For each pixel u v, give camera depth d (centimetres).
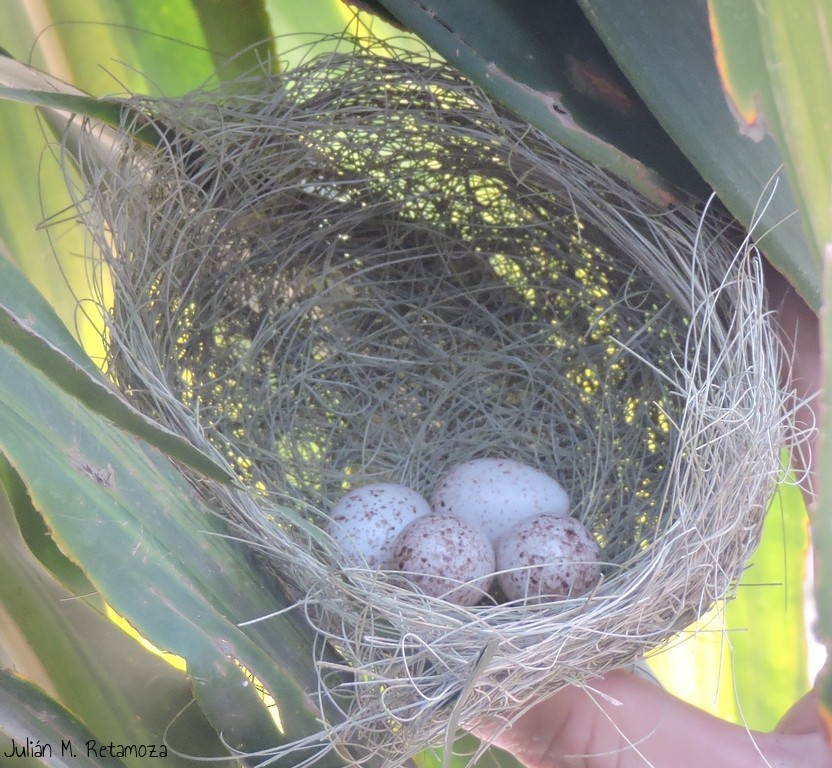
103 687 22
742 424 23
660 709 24
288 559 23
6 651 22
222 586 21
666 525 24
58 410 20
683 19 20
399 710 22
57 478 19
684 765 23
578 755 24
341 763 21
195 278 25
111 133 25
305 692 21
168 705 22
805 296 20
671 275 25
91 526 20
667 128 20
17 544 22
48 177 25
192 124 25
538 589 24
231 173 25
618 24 20
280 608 22
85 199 24
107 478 20
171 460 23
